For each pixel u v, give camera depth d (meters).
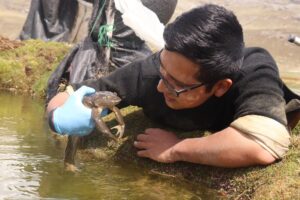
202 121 1.78
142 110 2.03
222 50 1.53
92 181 1.68
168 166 1.78
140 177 1.74
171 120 1.83
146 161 1.82
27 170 1.72
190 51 1.52
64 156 1.84
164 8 2.76
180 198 1.61
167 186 1.69
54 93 2.52
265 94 1.65
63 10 3.76
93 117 1.67
